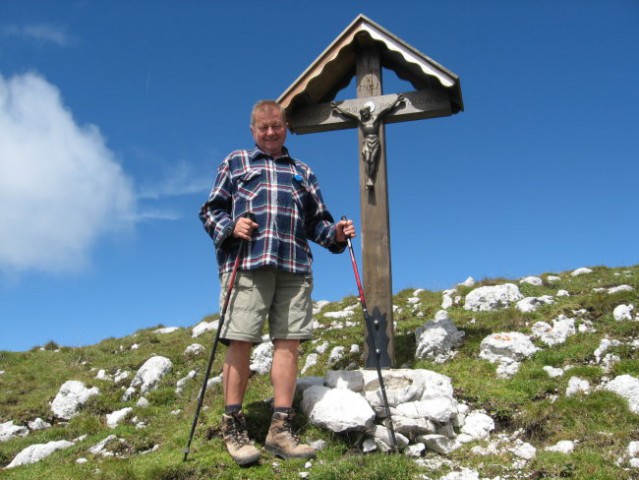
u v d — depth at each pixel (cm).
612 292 498
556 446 292
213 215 299
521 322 456
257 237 292
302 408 325
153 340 693
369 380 337
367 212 401
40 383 587
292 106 417
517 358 397
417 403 313
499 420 332
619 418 309
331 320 590
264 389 409
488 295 523
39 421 472
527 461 280
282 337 297
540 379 368
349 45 407
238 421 290
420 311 551
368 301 389
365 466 273
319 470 269
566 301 496
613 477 255
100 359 652
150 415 431
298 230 305
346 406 302
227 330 288
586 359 386
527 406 336
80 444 381
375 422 312
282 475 273
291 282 302
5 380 605
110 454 345
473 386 366
